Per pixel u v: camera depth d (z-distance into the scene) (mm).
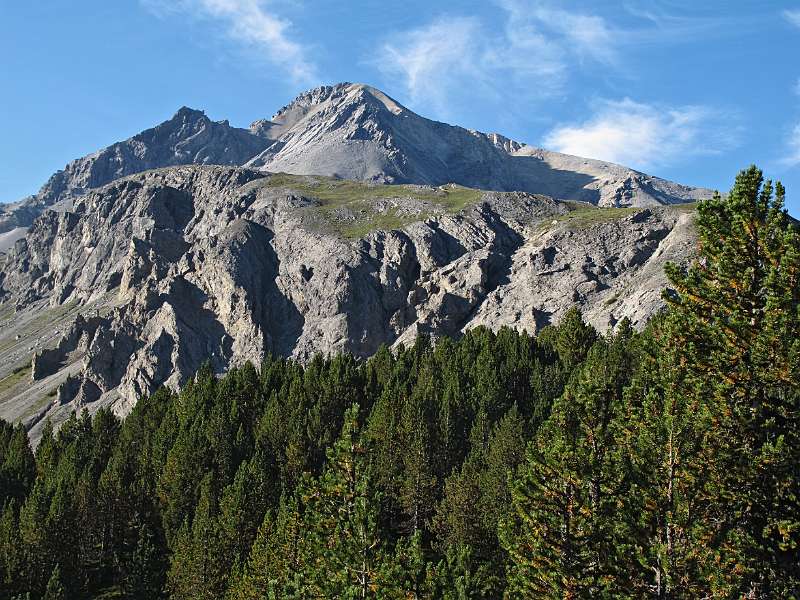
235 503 85188
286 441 108875
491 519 73875
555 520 41344
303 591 51750
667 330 44625
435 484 86438
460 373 124875
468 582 54812
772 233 42500
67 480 109375
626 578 38938
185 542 85750
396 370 137000
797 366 38375
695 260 46188
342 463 53719
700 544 37312
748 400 40312
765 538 37812
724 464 38812
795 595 35750
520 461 81688
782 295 40469
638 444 41625
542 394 110438
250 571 71938
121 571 93938
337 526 52188
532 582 41750
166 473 105188
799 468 37906
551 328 154125
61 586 84375
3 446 139750
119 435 134000
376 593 49062
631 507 40250
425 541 81500
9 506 103125
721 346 41781
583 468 41469
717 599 36250
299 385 125188
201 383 149250
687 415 40344
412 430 93625
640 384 46688
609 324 193375
